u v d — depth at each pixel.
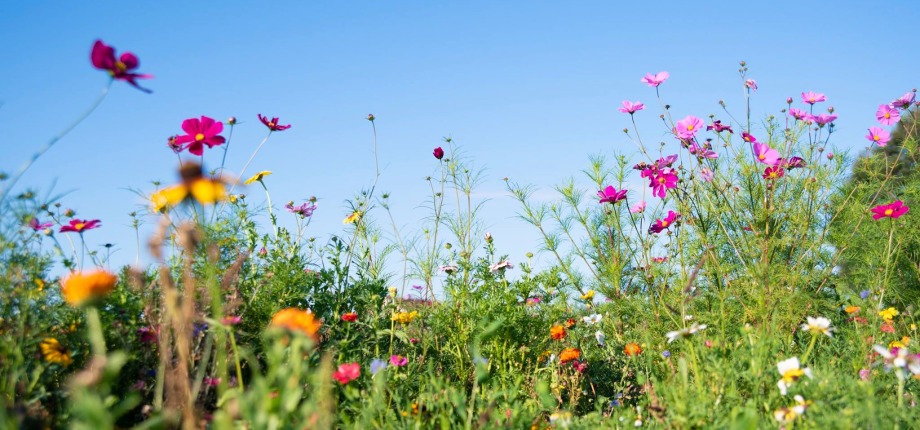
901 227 5.02
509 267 4.83
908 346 3.92
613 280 5.16
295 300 4.07
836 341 4.01
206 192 2.29
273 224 4.61
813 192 4.92
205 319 2.43
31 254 3.01
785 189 5.04
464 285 4.53
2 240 2.72
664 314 4.81
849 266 5.36
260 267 4.12
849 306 4.36
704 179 5.09
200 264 3.33
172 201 2.29
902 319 4.81
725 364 3.03
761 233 4.75
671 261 5.10
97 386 1.73
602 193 5.00
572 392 3.95
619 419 3.26
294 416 2.20
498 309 4.34
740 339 3.75
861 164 5.59
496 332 4.21
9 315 2.80
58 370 2.91
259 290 3.82
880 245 5.05
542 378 4.11
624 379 4.48
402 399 3.44
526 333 4.52
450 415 2.98
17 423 2.17
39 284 2.93
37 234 3.13
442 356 4.46
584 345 4.98
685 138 5.12
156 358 3.18
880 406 2.78
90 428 1.52
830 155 5.02
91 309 2.05
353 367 2.88
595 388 4.39
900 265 5.29
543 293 4.82
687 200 5.13
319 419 2.10
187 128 3.49
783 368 2.87
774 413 2.82
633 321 5.10
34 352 2.72
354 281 4.60
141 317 3.38
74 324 3.02
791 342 4.03
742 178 5.20
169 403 2.52
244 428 2.19
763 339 3.03
